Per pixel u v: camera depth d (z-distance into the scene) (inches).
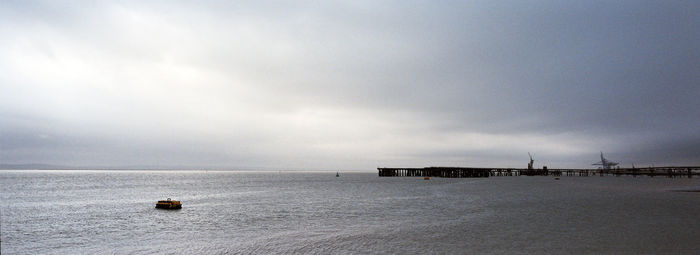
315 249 780.6
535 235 879.1
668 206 1435.8
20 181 4598.9
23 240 941.2
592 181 4227.4
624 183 3639.3
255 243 852.0
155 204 1787.6
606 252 709.3
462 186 3152.1
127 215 1380.4
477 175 5984.3
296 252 758.5
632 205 1481.3
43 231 1063.0
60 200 2041.1
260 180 5477.4
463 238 860.6
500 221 1106.1
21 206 1727.4
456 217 1217.4
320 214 1357.0
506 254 707.4
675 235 858.1
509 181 4244.6
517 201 1726.1
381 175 6702.8
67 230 1075.3
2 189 3016.7
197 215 1359.5
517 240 827.4
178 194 2488.9
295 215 1336.1
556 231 925.2
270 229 1050.1
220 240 900.0
